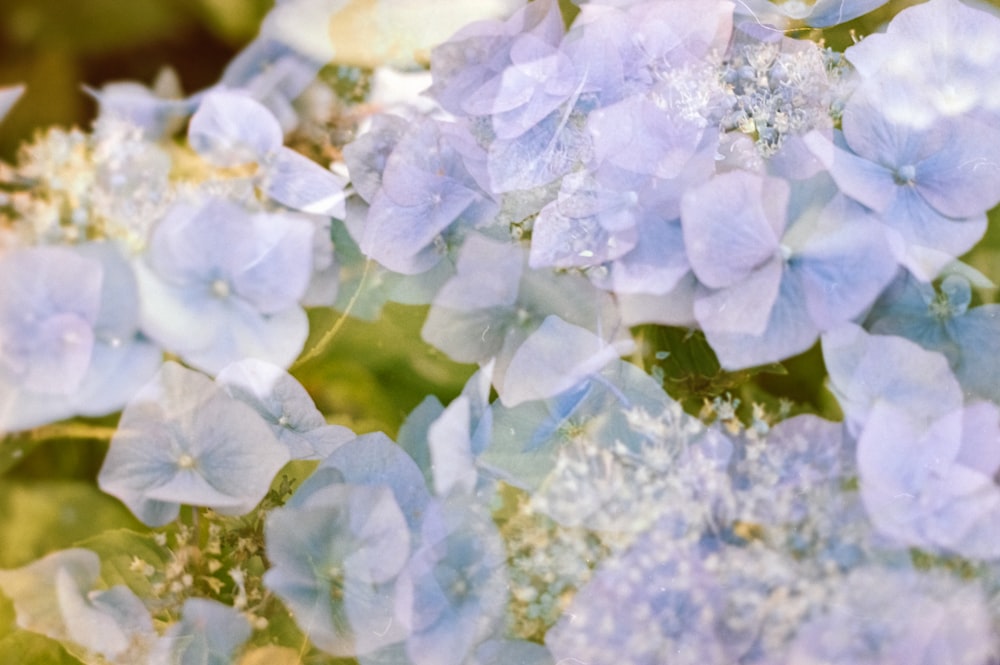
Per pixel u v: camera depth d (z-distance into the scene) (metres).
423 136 0.56
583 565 0.54
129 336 0.54
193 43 0.56
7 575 0.54
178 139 0.56
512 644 0.54
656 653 0.54
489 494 0.54
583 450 0.54
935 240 0.55
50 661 0.54
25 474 0.54
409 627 0.54
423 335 0.55
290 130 0.57
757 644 0.53
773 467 0.54
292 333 0.55
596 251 0.55
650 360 0.55
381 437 0.55
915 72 0.57
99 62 0.55
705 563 0.53
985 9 0.58
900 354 0.54
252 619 0.55
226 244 0.54
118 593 0.54
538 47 0.57
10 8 0.55
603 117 0.56
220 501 0.54
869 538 0.54
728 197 0.54
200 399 0.54
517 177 0.56
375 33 0.58
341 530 0.54
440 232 0.56
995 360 0.54
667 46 0.57
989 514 0.53
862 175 0.55
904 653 0.53
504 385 0.55
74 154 0.55
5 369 0.53
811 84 0.57
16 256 0.53
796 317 0.54
